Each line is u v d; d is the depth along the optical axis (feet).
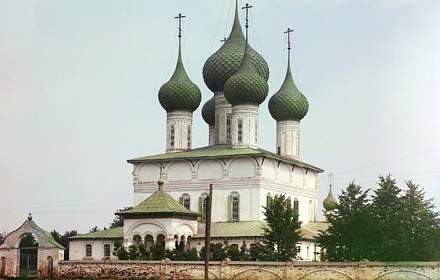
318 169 353.51
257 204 301.84
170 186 317.01
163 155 326.24
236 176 306.96
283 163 323.78
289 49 359.87
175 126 338.54
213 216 307.78
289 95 351.87
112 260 257.96
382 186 258.78
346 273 225.15
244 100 319.88
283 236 265.34
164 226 279.28
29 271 285.84
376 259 249.75
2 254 274.16
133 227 284.00
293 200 331.36
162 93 339.36
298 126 354.95
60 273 264.93
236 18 350.84
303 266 230.48
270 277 233.76
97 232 313.53
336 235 256.11
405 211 252.42
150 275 249.96
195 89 339.77
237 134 319.88
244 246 262.88
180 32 347.56
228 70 337.31
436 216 252.21
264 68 346.13
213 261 242.99
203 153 318.45
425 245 244.22
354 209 256.93
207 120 361.71
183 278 244.83
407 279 219.20
